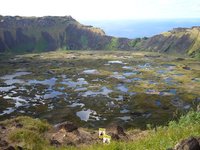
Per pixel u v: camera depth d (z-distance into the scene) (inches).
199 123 584.1
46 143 738.8
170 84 6392.7
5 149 629.6
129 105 4702.3
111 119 3966.5
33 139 737.6
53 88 5949.8
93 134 846.5
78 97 5201.8
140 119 3978.8
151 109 4468.5
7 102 4781.0
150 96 5201.8
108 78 7022.6
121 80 6801.2
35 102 4847.4
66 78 7057.1
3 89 5802.2
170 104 4741.6
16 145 676.7
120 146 526.3
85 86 6151.6
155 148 460.4
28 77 7096.5
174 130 572.4
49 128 872.3
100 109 4451.3
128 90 5787.4
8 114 4151.1
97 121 3870.6
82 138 789.9
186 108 4520.2
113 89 5871.1
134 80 6840.6
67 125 837.8
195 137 388.5
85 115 4148.6
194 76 7440.9
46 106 4598.9
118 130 847.1
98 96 5285.4
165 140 489.4
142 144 511.5
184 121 651.5
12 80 6766.7
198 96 5285.4
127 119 3973.9
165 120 3892.7
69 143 749.9
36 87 6013.8
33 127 849.5
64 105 4670.3
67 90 5767.7
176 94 5428.2
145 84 6353.3
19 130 767.1
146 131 855.1
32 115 4124.0
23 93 5467.5
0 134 791.7
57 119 3937.0
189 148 364.8
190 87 6102.4
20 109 4411.9
